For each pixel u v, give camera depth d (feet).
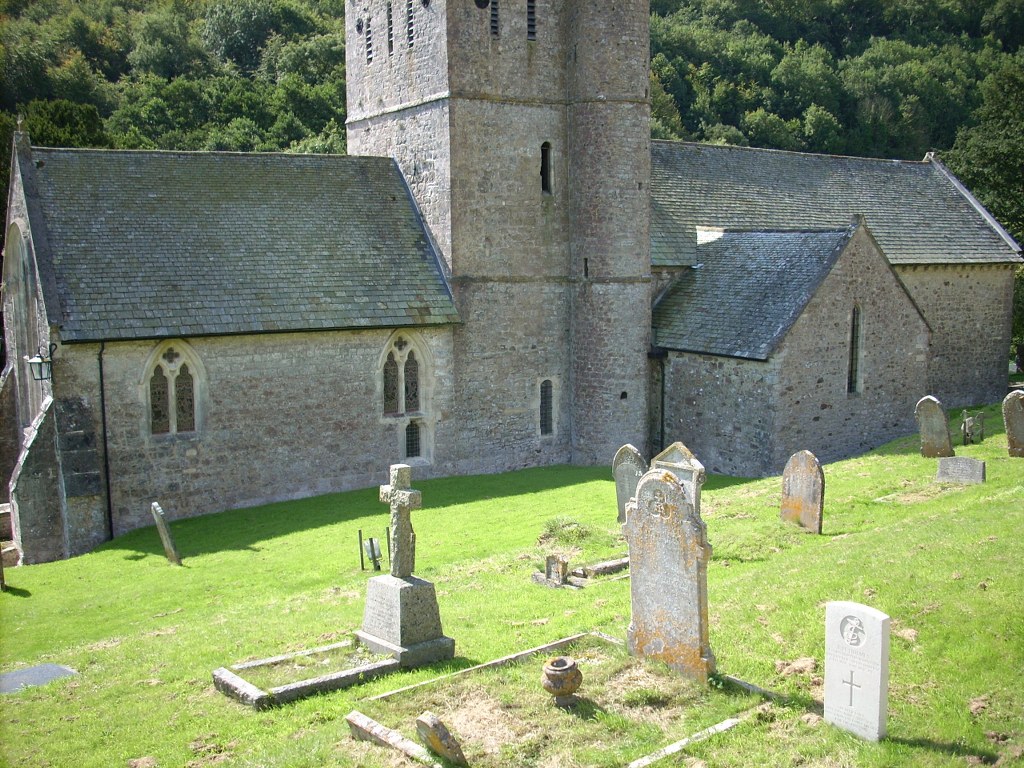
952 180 152.87
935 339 138.00
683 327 107.34
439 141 101.60
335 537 78.48
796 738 36.58
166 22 247.50
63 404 81.61
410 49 105.09
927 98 303.68
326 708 42.22
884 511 72.23
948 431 89.40
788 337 96.48
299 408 93.25
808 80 305.53
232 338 88.94
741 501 79.10
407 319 97.14
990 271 142.20
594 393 107.14
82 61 199.31
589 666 43.86
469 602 56.65
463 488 96.02
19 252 96.12
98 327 82.33
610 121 103.40
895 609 46.70
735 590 52.49
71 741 40.63
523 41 103.55
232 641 52.75
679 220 119.65
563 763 35.88
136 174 94.53
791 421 97.81
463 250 101.71
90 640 57.26
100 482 82.79
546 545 70.49
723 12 373.20
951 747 35.27
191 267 90.38
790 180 136.56
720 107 305.73
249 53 295.07
